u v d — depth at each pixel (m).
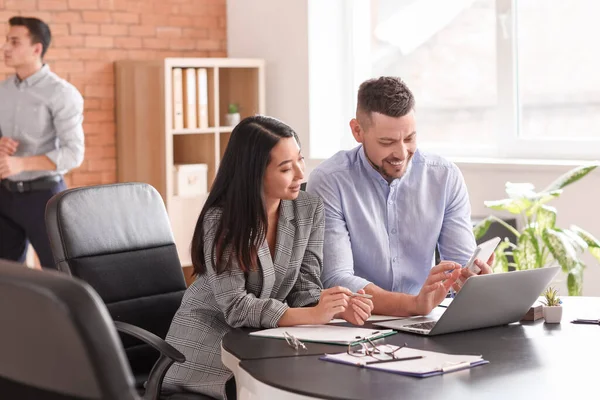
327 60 6.55
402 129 3.10
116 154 6.51
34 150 5.51
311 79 6.49
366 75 6.58
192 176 6.32
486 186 5.60
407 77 6.37
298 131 6.57
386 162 3.14
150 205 3.33
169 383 2.92
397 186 3.29
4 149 5.32
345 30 6.60
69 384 1.00
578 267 4.45
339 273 3.11
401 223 3.31
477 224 5.03
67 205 3.11
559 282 5.18
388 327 2.65
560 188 4.65
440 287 2.81
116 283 3.16
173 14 6.71
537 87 5.74
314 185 3.29
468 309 2.54
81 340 0.96
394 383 2.00
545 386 1.97
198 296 2.95
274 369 2.15
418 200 3.31
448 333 2.57
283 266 2.90
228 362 2.40
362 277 3.33
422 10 6.25
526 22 5.74
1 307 1.02
